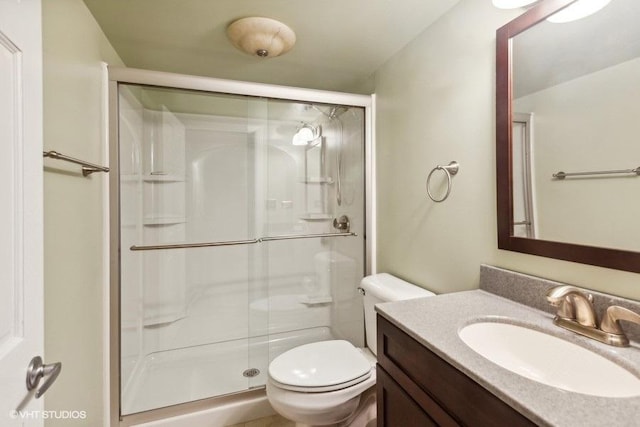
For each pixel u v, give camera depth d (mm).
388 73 1736
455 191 1248
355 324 1999
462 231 1217
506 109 1008
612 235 756
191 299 2111
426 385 749
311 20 1355
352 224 2016
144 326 1910
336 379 1238
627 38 721
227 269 2170
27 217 607
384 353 935
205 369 1923
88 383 1250
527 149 956
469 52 1169
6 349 537
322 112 1992
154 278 1983
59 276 1009
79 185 1169
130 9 1266
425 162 1427
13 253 567
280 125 2090
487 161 1098
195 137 2033
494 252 1080
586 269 820
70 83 1104
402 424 842
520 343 826
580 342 725
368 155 1905
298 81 2055
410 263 1553
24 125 599
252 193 2143
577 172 827
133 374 1712
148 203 1914
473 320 862
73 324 1110
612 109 750
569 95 840
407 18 1338
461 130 1212
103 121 1427
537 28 919
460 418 643
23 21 594
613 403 500
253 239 2152
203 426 1551
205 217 2096
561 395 521
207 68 1844
